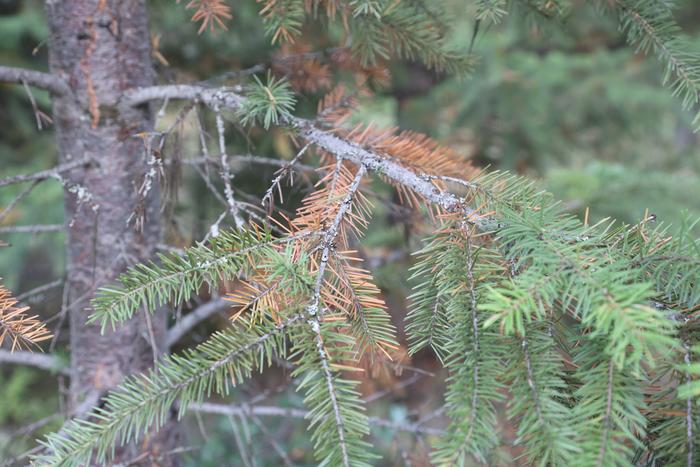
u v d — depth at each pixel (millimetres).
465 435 1269
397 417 3064
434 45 1751
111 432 1295
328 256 1380
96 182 1779
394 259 2561
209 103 1651
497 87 4504
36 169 4152
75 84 1753
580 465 1242
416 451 2287
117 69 1753
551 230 1370
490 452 1611
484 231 1403
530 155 4715
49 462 1283
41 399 3781
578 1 4637
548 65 4777
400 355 1605
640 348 1229
